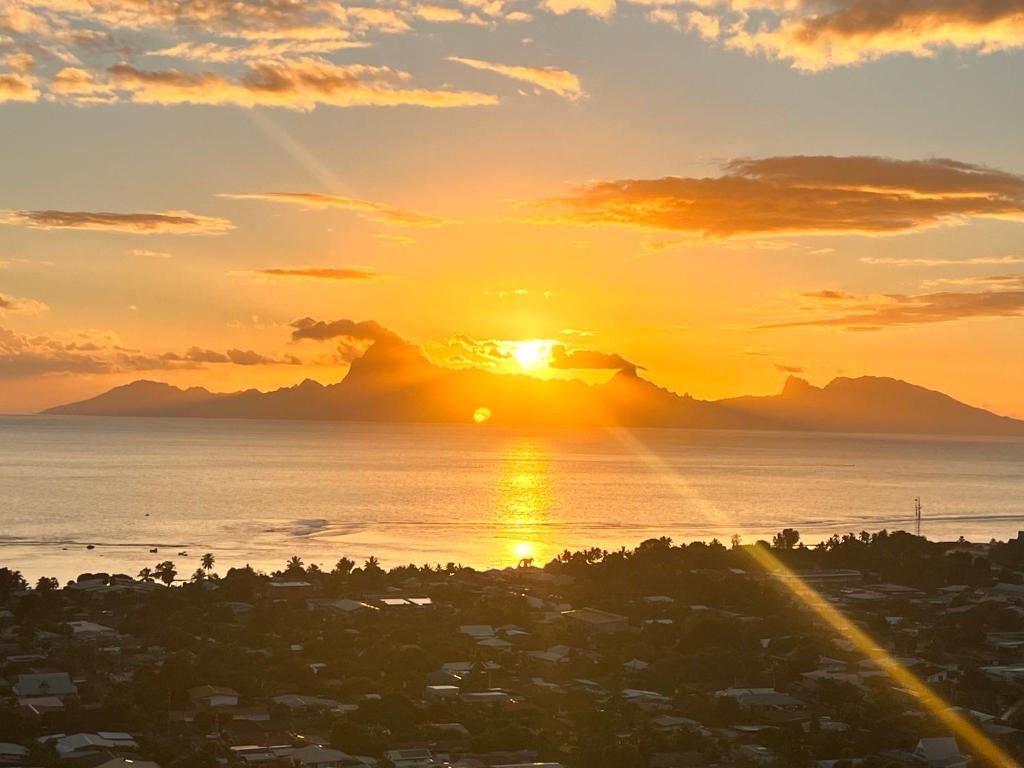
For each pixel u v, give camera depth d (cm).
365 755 14388
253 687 17125
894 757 14812
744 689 18088
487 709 16425
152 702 16412
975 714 16688
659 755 14462
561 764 14012
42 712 15612
